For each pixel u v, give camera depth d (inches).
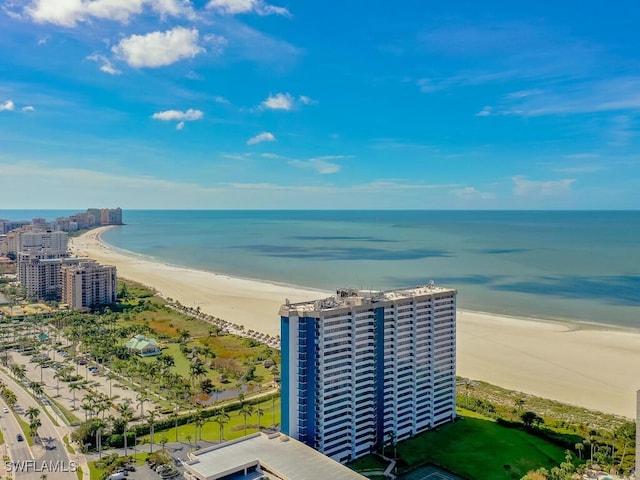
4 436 5821.9
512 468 5290.4
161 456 5344.5
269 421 6373.0
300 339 5191.9
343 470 4271.7
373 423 5684.1
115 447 5625.0
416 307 6067.9
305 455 4522.6
